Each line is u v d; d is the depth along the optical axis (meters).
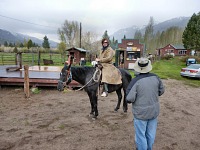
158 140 4.10
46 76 9.12
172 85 11.34
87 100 7.12
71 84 8.42
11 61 20.22
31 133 4.27
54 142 3.90
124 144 3.89
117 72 5.12
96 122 4.99
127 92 2.88
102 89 5.00
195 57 29.48
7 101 6.70
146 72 2.84
